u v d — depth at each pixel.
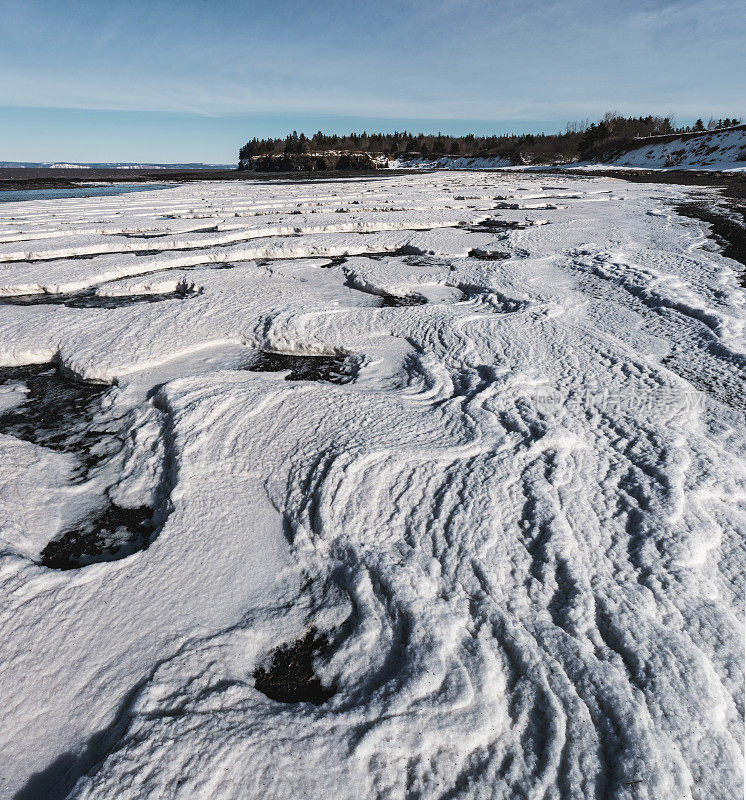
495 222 13.28
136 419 4.14
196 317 6.14
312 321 6.00
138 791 1.77
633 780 1.71
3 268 8.73
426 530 2.82
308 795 1.76
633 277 7.35
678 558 2.52
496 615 2.31
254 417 3.98
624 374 4.51
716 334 5.34
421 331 5.73
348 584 2.57
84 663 2.25
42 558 2.90
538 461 3.34
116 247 10.44
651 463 3.26
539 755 1.84
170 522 3.03
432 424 3.83
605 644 2.17
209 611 2.50
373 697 2.06
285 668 2.28
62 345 5.44
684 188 21.41
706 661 2.06
